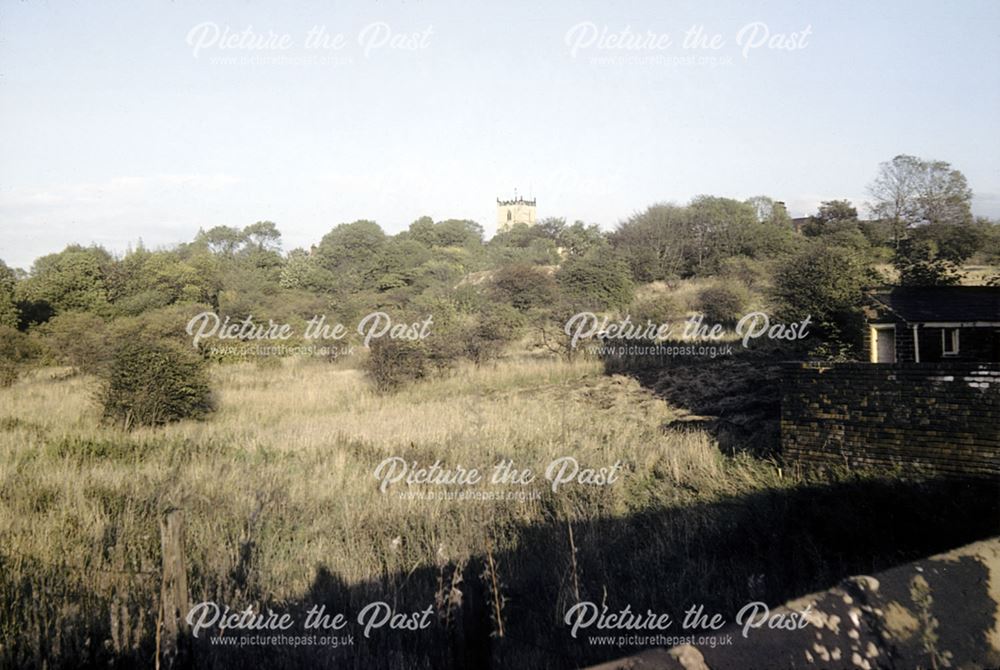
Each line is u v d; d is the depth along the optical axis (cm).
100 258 4694
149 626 684
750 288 4122
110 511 1008
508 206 14062
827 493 945
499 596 709
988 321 1325
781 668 529
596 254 4991
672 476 1173
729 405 1812
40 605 704
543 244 8331
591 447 1359
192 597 732
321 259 6775
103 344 2878
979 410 967
